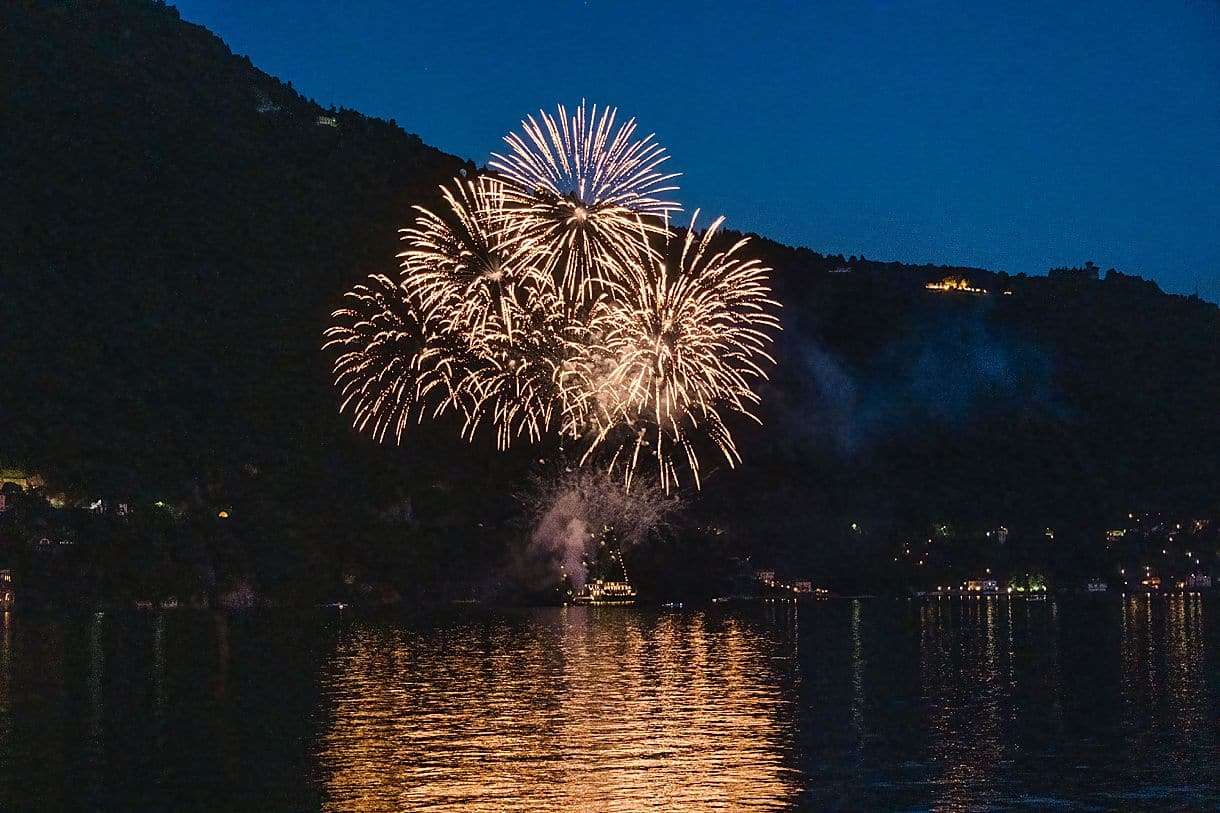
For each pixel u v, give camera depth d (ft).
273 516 561.84
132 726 174.81
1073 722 175.11
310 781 139.03
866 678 233.55
